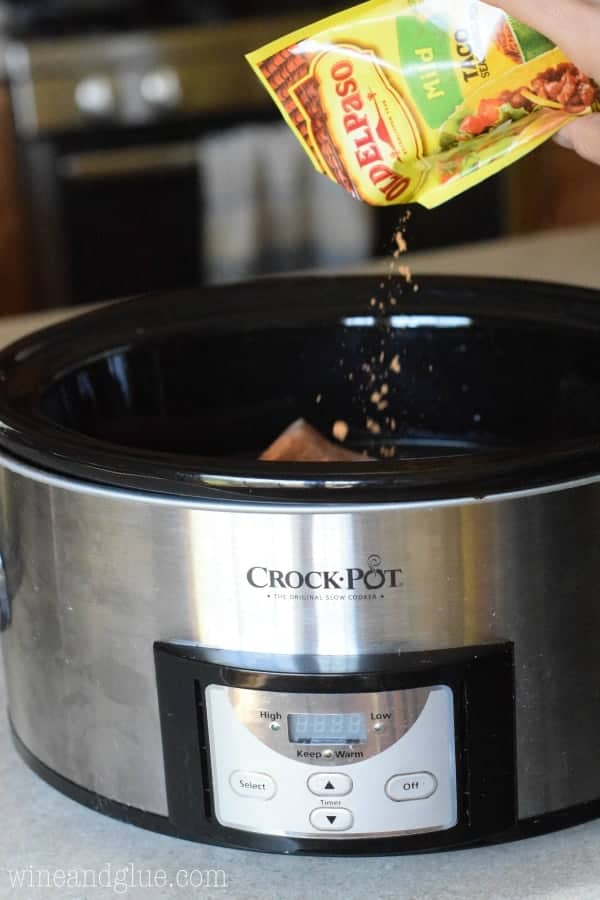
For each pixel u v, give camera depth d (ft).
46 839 3.65
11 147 10.43
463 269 6.41
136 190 10.75
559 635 3.43
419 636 3.37
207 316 4.28
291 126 3.55
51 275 10.81
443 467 3.29
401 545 3.31
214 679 3.42
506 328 4.22
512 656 3.41
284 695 3.39
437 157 3.54
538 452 3.34
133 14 11.32
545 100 3.48
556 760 3.49
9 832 3.67
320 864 3.54
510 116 3.50
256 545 3.33
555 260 6.48
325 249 11.27
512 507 3.33
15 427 3.55
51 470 3.48
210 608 3.40
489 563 3.35
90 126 10.52
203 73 10.68
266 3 11.24
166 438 4.26
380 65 3.49
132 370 4.17
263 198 11.06
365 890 3.46
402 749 3.42
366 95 3.50
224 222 11.08
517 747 3.46
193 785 3.51
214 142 10.83
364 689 3.36
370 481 3.26
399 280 4.40
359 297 4.36
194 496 3.33
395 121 3.50
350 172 3.55
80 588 3.52
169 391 4.25
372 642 3.37
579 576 3.41
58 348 4.08
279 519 3.30
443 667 3.37
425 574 3.34
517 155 3.58
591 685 3.48
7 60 10.19
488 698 3.40
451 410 4.36
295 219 11.16
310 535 3.30
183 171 10.80
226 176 10.93
